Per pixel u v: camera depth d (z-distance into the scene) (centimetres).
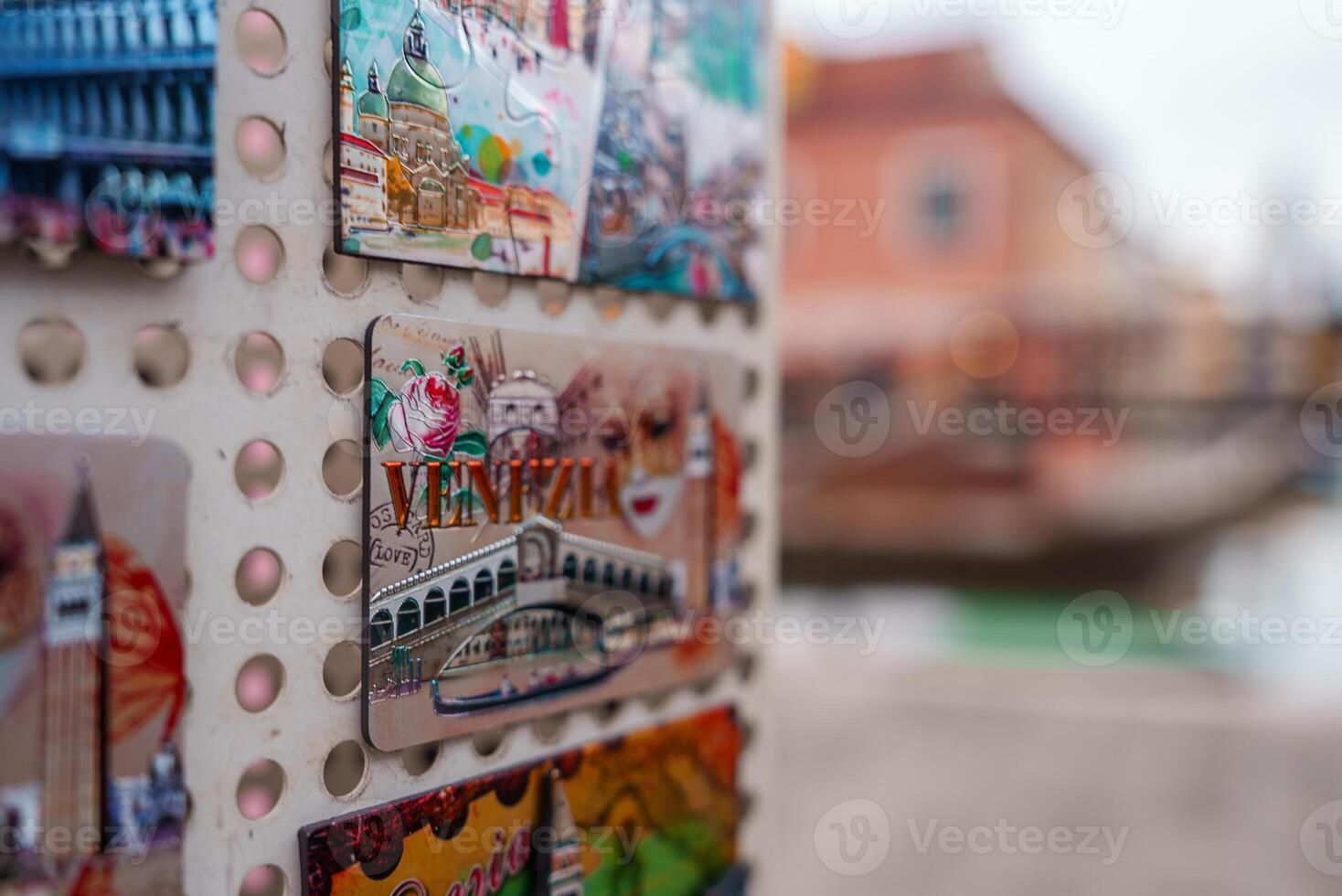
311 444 83
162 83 69
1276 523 1034
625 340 107
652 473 109
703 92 114
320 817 84
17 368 67
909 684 555
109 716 70
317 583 84
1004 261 1278
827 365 1294
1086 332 1019
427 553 89
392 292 88
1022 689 542
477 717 93
